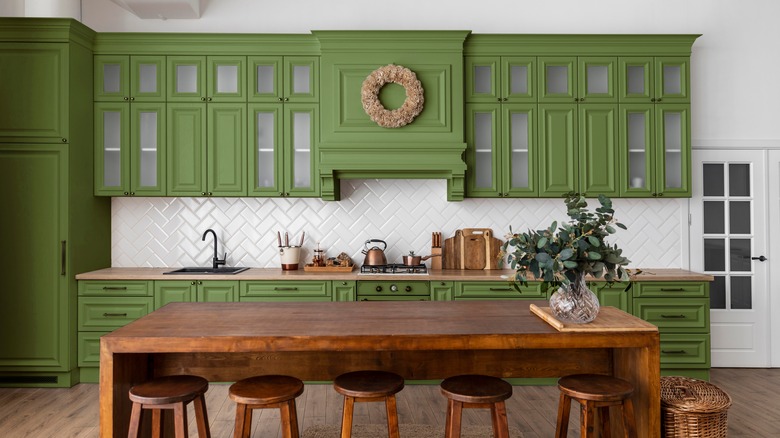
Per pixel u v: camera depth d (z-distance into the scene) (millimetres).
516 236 2527
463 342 2338
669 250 4945
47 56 4277
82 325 4359
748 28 4965
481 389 2336
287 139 4633
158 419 2371
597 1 4996
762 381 4438
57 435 3326
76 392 4156
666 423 2598
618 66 4637
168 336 2295
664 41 4617
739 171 4949
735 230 4934
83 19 4910
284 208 4969
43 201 4281
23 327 4281
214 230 4953
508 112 4645
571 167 4645
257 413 3707
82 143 4457
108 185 4621
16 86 4281
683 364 4379
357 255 4969
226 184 4645
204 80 4625
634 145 4676
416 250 4969
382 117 4488
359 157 4527
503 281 4379
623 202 4961
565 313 2455
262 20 4977
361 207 4980
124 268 4840
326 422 3535
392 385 2338
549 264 2340
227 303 3105
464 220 4980
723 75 4949
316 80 4633
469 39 4625
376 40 4562
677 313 4387
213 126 4633
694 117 4949
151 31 4941
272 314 2766
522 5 5004
